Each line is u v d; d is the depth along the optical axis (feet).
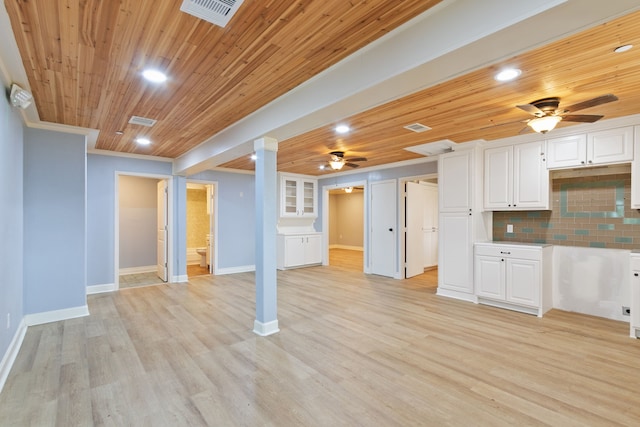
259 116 10.48
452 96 9.05
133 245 22.45
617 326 11.37
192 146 15.79
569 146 12.42
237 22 5.78
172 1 5.20
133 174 18.02
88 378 7.79
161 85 8.53
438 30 5.47
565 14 4.31
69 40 6.38
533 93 8.87
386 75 6.33
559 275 13.52
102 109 10.34
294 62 7.36
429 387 7.34
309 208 26.08
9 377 7.84
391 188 20.93
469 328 11.19
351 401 6.81
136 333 10.80
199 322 11.94
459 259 15.10
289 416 6.32
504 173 14.19
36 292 11.68
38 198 11.74
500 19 4.71
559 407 6.56
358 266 25.49
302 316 12.59
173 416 6.32
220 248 21.95
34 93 9.04
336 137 13.78
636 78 7.96
